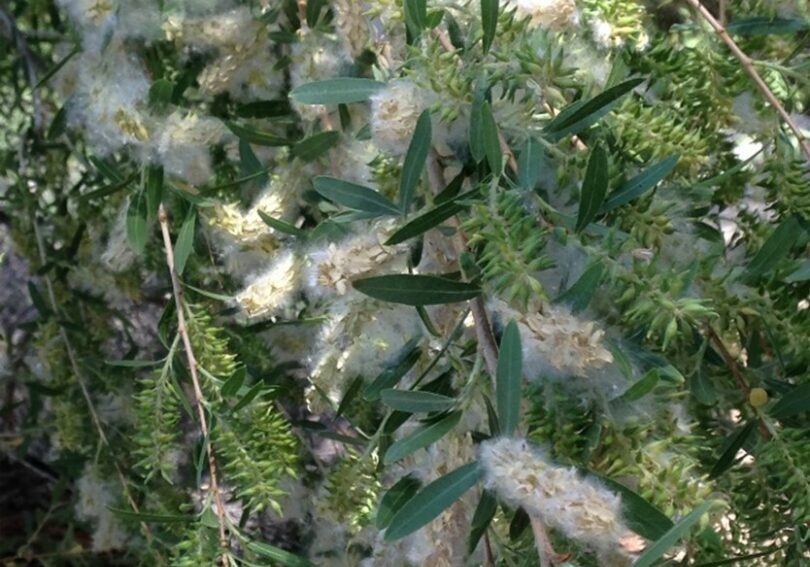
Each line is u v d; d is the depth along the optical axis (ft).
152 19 1.60
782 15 1.33
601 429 1.07
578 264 1.15
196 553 1.37
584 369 1.06
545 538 1.05
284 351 1.88
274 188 1.58
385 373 1.40
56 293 2.13
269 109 1.69
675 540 0.93
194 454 1.63
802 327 1.16
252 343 1.81
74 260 2.11
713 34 1.31
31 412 2.36
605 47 1.29
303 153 1.51
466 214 1.21
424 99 1.17
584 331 1.00
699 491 1.03
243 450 1.42
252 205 1.76
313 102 1.26
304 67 1.58
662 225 1.13
